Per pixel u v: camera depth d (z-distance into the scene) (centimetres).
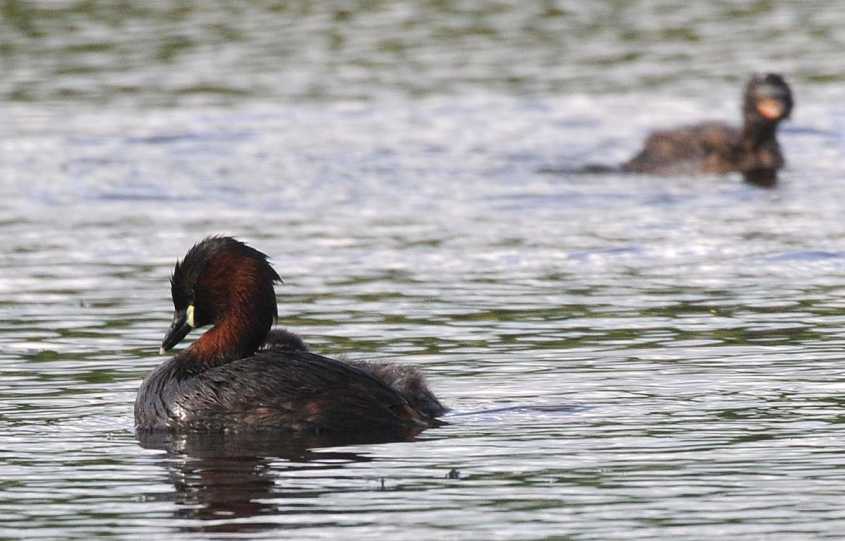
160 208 2355
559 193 2438
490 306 1758
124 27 3681
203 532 1062
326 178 2545
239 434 1317
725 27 3694
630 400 1368
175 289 1433
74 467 1220
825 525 1048
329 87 3231
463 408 1358
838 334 1594
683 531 1043
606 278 1891
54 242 2141
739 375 1442
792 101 2616
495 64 3397
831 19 3744
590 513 1080
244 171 2597
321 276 1920
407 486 1148
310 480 1170
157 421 1351
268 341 1507
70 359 1573
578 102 3106
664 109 3047
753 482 1137
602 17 3800
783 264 1945
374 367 1403
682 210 2303
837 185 2477
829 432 1255
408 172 2586
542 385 1425
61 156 2709
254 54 3469
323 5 3900
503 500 1110
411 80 3272
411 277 1909
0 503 1131
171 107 3072
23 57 3431
